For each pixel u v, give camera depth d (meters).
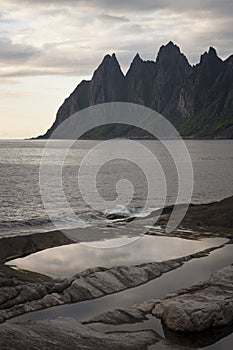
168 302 17.33
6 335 14.20
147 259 25.89
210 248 28.70
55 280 20.75
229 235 32.66
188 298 17.91
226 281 20.58
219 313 16.70
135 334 15.72
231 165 106.00
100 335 15.33
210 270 23.83
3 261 25.09
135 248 28.47
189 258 26.22
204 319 16.28
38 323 15.82
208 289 19.38
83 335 15.12
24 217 43.38
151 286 21.16
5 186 68.81
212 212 38.41
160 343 15.20
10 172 94.44
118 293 20.14
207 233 33.25
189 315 16.20
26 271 23.22
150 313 17.62
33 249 27.83
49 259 25.66
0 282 19.38
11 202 53.19
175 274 23.06
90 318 16.98
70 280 20.58
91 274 21.27
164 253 27.28
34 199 55.47
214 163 111.62
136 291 20.44
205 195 59.44
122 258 26.00
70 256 26.39
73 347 14.09
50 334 14.87
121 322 16.75
